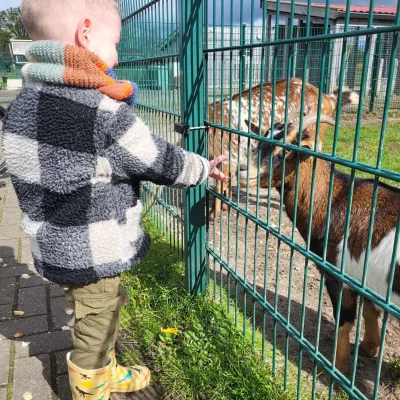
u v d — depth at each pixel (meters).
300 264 4.21
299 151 1.93
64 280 1.81
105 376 2.13
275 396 2.36
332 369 1.95
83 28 1.70
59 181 1.67
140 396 2.50
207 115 2.95
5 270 3.94
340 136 9.70
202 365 2.64
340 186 2.73
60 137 1.62
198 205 3.15
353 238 2.54
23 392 2.52
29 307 3.37
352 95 5.84
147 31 4.29
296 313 3.36
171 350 2.81
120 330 3.10
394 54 1.34
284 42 1.87
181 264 3.86
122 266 1.88
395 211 2.41
